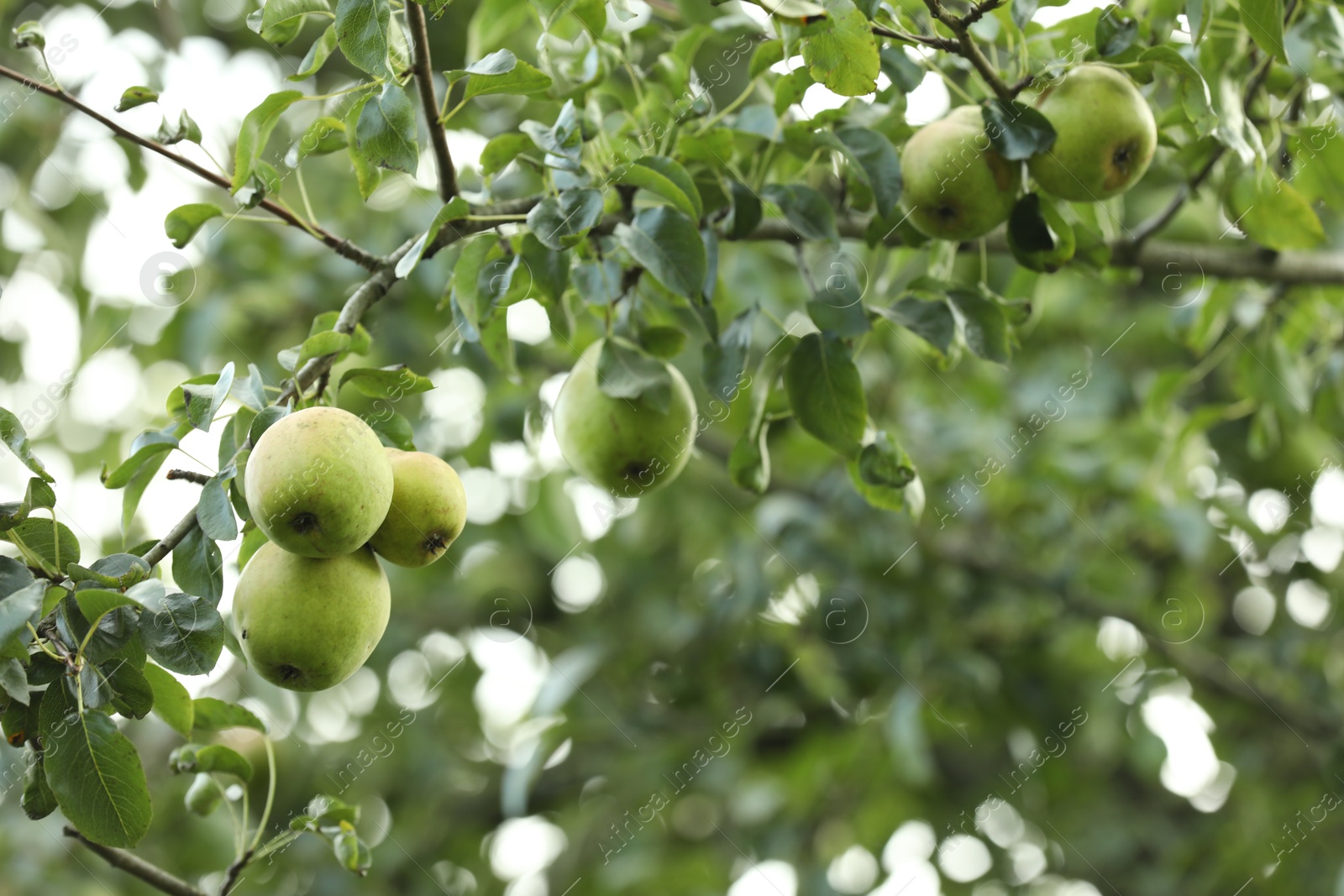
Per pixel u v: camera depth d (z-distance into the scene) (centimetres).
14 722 190
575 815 551
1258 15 266
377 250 464
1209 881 543
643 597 555
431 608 530
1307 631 578
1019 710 503
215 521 198
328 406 213
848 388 273
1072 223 290
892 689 479
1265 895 536
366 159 223
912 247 304
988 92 290
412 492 219
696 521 545
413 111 218
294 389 215
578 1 264
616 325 290
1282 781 582
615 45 297
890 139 307
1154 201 512
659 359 286
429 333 459
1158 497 479
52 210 479
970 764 568
